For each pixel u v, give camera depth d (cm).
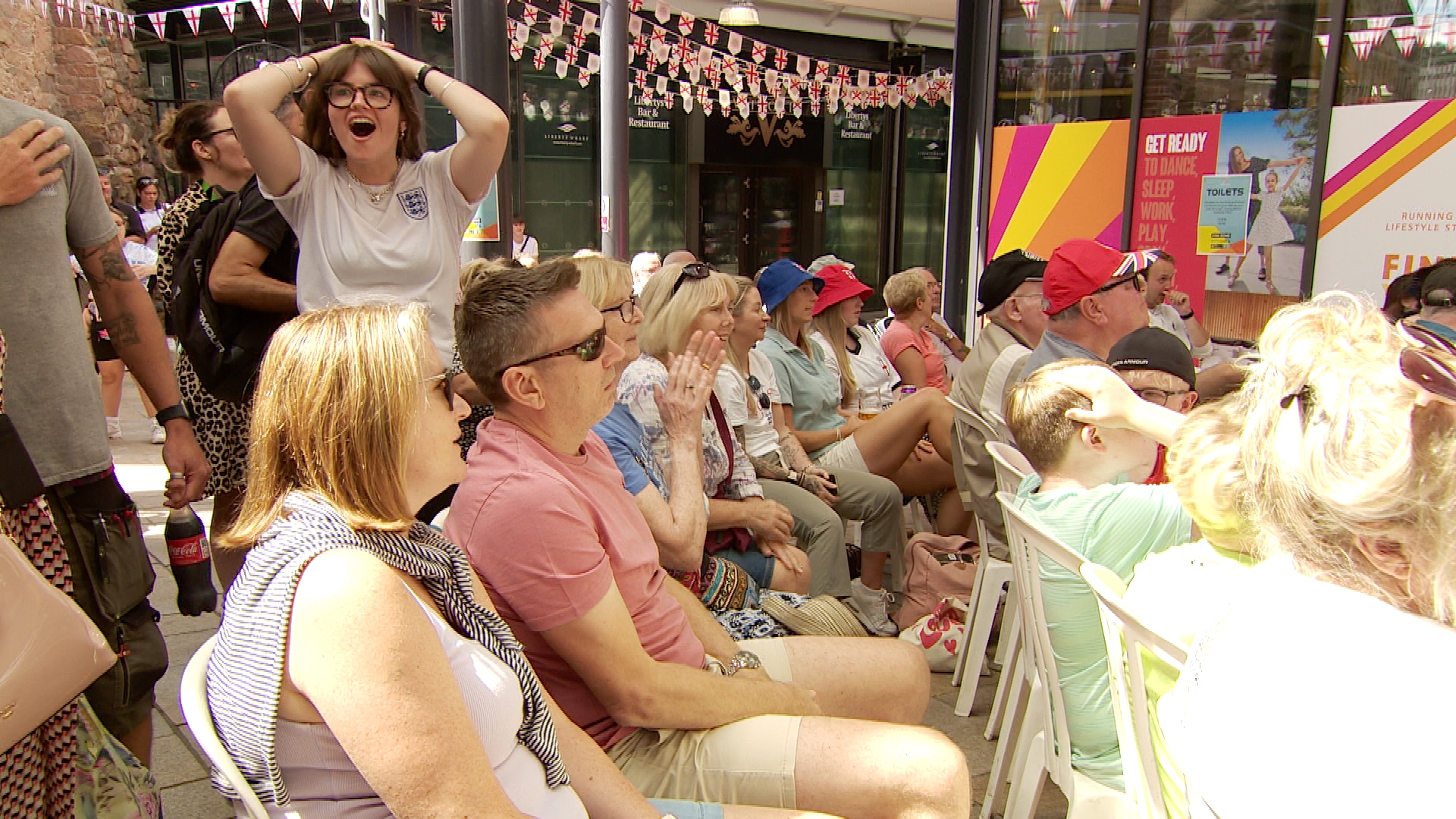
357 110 291
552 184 1462
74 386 232
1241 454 133
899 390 554
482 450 208
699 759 207
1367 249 500
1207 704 125
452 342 314
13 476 201
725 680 216
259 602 138
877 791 202
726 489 343
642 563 219
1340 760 108
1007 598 356
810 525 372
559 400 207
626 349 295
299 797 140
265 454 150
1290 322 138
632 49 1131
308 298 300
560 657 209
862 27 1552
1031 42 632
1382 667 109
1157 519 228
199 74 1436
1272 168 531
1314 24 508
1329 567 118
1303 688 113
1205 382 448
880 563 405
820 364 477
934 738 205
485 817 138
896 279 563
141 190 1134
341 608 135
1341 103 504
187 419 273
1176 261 575
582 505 205
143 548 250
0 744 160
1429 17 471
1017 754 255
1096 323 347
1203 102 561
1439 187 474
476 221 511
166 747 299
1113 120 600
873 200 1739
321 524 143
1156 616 181
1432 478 108
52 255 231
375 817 141
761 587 333
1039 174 635
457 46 454
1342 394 117
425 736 135
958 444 390
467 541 199
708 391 285
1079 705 223
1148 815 184
